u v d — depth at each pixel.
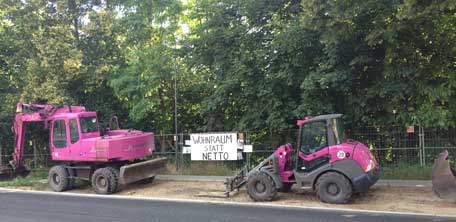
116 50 21.11
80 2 20.78
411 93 13.59
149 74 19.31
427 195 11.66
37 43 19.23
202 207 11.16
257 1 16.22
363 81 14.96
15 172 18.25
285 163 12.08
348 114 15.28
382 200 11.30
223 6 17.20
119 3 21.23
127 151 14.88
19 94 20.27
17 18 19.89
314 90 14.62
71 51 19.17
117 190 14.52
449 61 13.72
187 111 21.38
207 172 16.64
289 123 16.22
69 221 9.59
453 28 13.37
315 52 15.05
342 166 11.05
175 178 16.52
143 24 20.14
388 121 14.66
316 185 11.34
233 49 16.84
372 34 12.64
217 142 16.77
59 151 15.31
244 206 11.16
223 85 16.58
